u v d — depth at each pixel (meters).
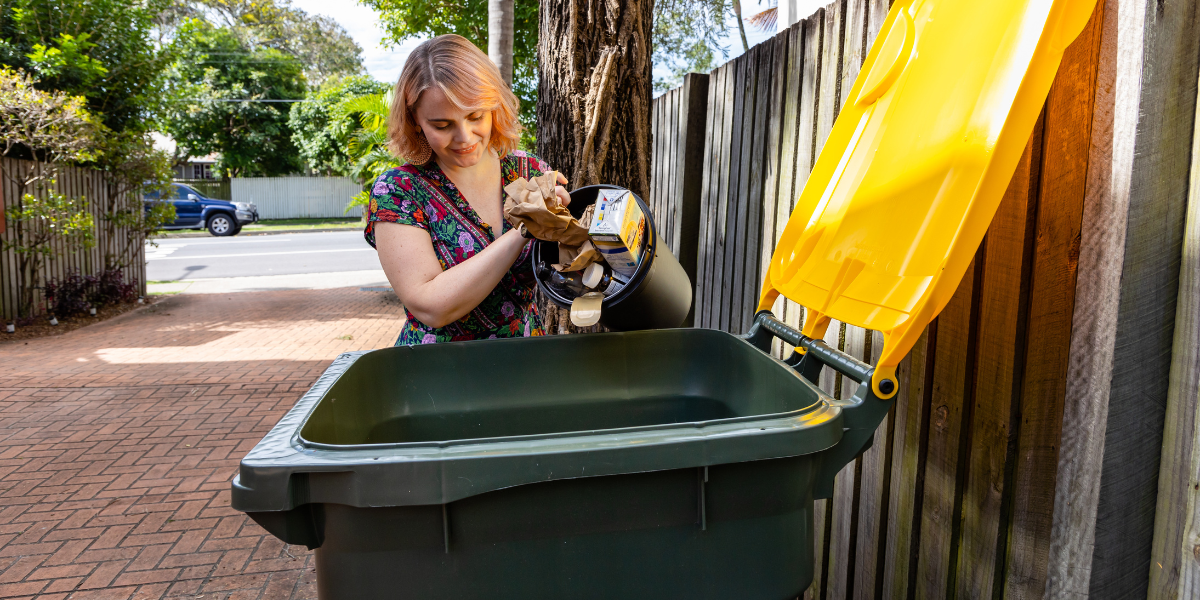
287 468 0.89
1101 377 1.09
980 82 1.12
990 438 1.36
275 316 9.59
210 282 13.12
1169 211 1.06
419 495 0.90
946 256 1.01
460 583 0.96
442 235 1.60
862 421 1.08
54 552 3.12
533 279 1.73
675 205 3.72
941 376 1.52
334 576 0.98
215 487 3.83
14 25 9.27
